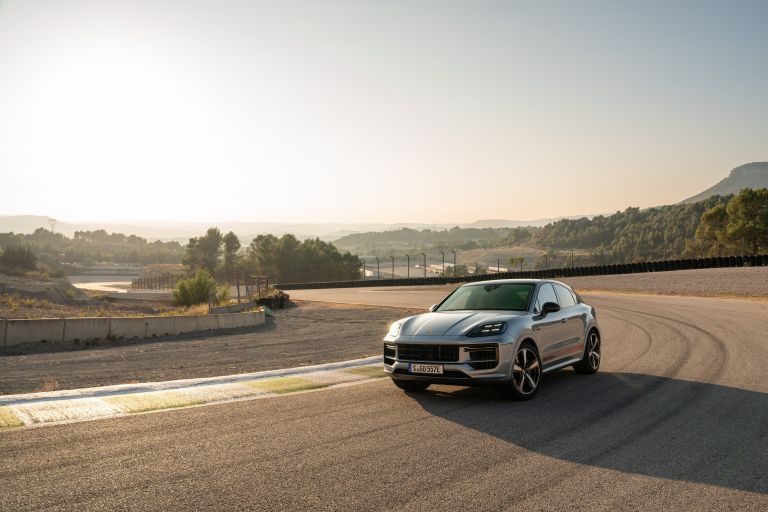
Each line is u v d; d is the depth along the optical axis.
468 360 6.75
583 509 3.69
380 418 6.14
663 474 4.34
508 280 8.61
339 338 17.09
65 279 68.50
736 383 7.92
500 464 4.59
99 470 4.43
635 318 19.17
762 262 40.88
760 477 4.27
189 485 4.11
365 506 3.74
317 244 166.75
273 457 4.76
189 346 15.88
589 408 6.60
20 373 10.70
